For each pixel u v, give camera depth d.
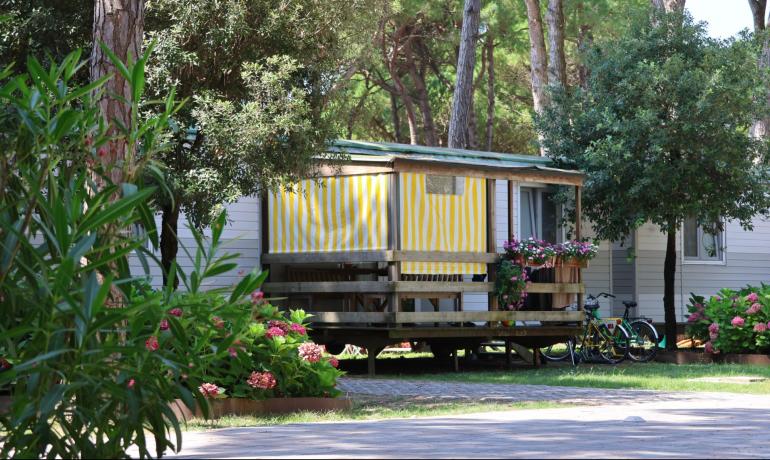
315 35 15.03
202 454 6.39
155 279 16.59
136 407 4.95
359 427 8.35
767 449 6.41
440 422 8.82
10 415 5.20
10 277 5.03
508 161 21.08
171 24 14.42
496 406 10.91
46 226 5.08
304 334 10.92
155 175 5.56
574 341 19.28
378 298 18.06
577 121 21.58
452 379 15.43
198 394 5.54
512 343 19.48
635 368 17.89
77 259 4.72
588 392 12.84
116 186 5.11
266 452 6.41
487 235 18.03
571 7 31.78
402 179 16.72
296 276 18.34
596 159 20.53
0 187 5.11
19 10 14.26
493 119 37.22
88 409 5.09
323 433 7.82
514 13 33.00
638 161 20.50
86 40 14.53
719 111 20.16
